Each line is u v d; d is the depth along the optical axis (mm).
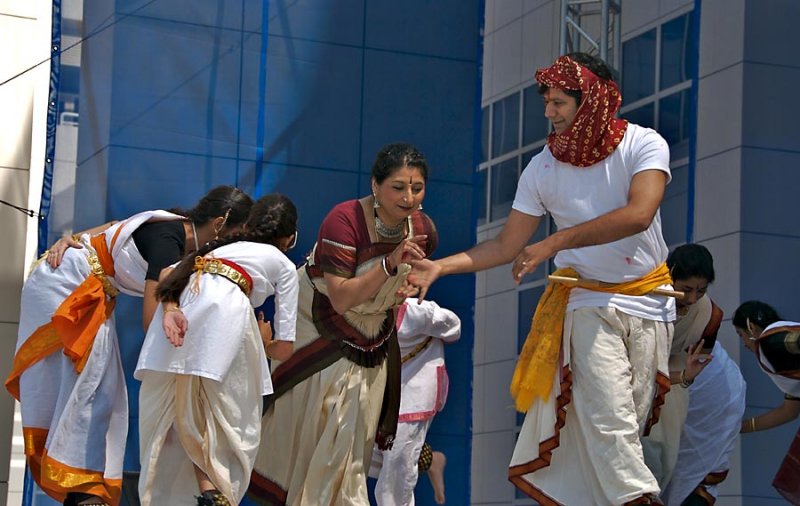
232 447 5418
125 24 7363
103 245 6125
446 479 7602
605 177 5387
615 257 5371
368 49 7758
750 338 7148
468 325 7754
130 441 7184
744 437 9703
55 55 7281
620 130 5391
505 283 11422
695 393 7105
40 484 5996
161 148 7367
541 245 5008
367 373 5883
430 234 5742
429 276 5215
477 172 7859
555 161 5504
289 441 5879
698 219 10711
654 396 5539
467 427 7684
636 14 10430
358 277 5484
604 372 5309
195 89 7449
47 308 6125
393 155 5480
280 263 5625
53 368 6168
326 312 5824
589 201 5418
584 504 5402
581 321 5398
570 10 9859
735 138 10461
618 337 5375
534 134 11008
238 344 5426
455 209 7801
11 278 7824
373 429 5910
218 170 7441
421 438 7035
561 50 9602
